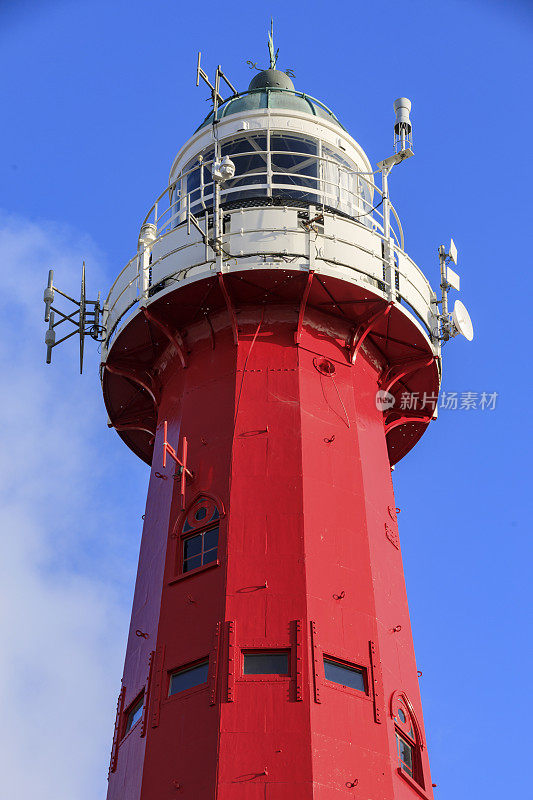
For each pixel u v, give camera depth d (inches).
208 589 1186.0
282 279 1327.5
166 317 1384.1
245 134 1524.4
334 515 1243.8
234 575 1179.3
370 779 1077.8
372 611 1197.1
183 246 1378.0
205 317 1386.6
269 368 1333.7
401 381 1470.2
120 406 1510.8
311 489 1247.5
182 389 1375.5
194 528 1248.2
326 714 1093.8
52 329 1444.4
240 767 1053.8
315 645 1130.0
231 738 1071.6
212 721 1089.4
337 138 1544.0
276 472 1255.5
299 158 1499.8
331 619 1162.0
